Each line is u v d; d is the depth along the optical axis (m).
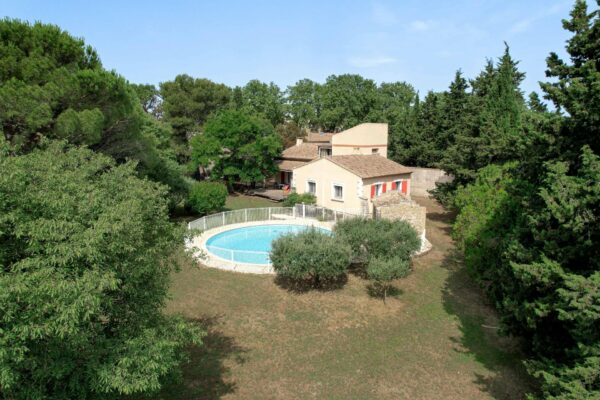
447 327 16.27
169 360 8.84
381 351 14.48
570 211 9.84
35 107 19.39
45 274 6.46
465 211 22.61
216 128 44.72
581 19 12.20
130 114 25.14
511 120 32.31
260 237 29.14
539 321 11.38
